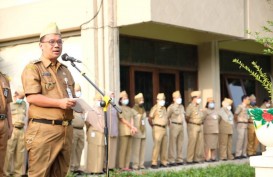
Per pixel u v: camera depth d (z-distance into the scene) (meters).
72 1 11.36
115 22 11.08
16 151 9.78
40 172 4.77
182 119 12.16
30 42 12.42
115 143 10.58
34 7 12.05
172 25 11.10
